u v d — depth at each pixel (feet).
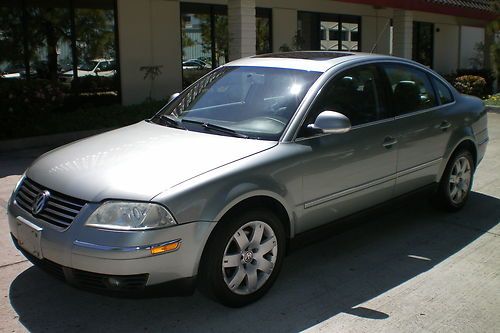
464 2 58.34
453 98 19.22
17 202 12.88
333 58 15.94
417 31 69.46
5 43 34.73
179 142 13.39
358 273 14.56
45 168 12.96
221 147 13.00
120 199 11.12
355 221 15.42
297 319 12.09
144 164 12.16
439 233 17.54
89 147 13.70
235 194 11.84
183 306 12.64
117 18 39.55
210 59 46.19
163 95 43.11
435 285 13.82
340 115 13.50
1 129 30.17
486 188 22.66
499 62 60.59
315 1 53.06
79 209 11.34
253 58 17.10
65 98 37.68
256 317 12.16
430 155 17.57
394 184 16.31
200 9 44.68
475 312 12.44
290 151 13.24
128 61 40.63
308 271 14.66
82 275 11.13
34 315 12.19
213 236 11.73
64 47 37.35
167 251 11.02
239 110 14.84
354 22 58.39
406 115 16.67
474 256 15.69
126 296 11.06
